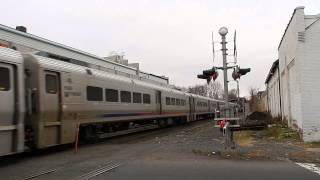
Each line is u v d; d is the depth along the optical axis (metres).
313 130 21.48
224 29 18.33
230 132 18.02
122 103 26.72
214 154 16.61
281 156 16.08
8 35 25.53
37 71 16.75
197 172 12.40
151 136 27.58
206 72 18.42
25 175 12.07
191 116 49.16
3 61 14.24
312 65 21.62
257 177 11.54
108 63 43.12
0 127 14.02
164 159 15.38
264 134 26.09
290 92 27.73
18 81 14.89
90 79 21.56
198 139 24.12
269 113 51.28
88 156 16.45
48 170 12.94
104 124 24.55
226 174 12.03
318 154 16.52
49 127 17.36
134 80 30.28
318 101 21.53
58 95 18.09
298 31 21.73
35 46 28.48
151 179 11.31
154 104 34.44
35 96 16.67
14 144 14.72
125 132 28.53
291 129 26.44
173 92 41.47
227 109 18.27
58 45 31.62
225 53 18.41
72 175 12.04
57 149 19.16
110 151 18.11
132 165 13.89
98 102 22.58
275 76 42.78
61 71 18.39
